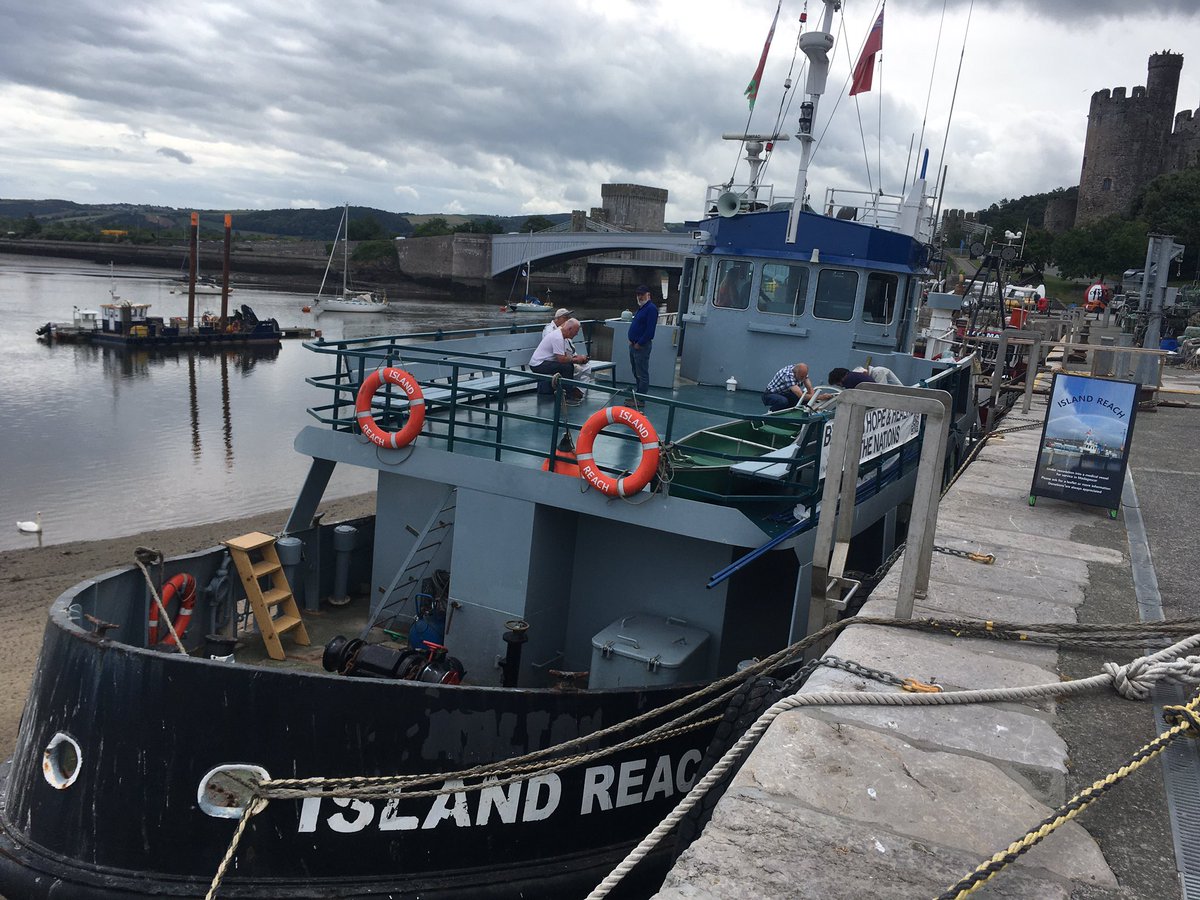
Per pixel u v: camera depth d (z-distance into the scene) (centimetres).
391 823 520
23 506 2480
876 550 951
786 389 911
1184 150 10781
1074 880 303
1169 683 455
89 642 520
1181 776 372
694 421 955
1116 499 830
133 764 509
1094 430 837
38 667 556
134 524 2336
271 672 504
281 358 6031
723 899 283
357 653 627
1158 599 609
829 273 1101
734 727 470
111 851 512
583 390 1034
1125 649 504
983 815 337
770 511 721
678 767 596
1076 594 612
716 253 1142
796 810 332
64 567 1894
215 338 6325
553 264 12975
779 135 1225
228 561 755
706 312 1171
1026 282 8319
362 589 904
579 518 747
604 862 569
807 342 1123
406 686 518
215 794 507
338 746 511
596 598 748
